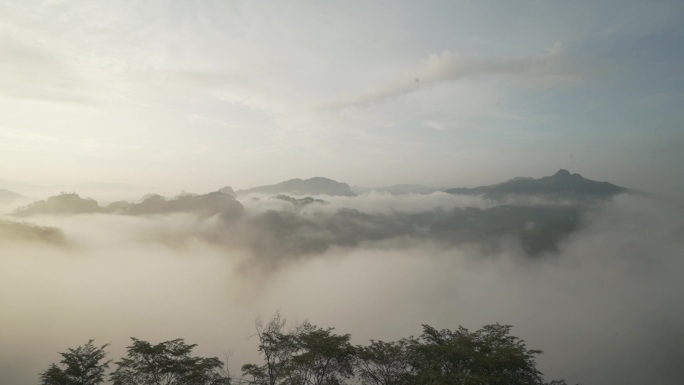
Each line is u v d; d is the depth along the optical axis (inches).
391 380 791.1
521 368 693.3
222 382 797.9
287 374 791.7
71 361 786.2
